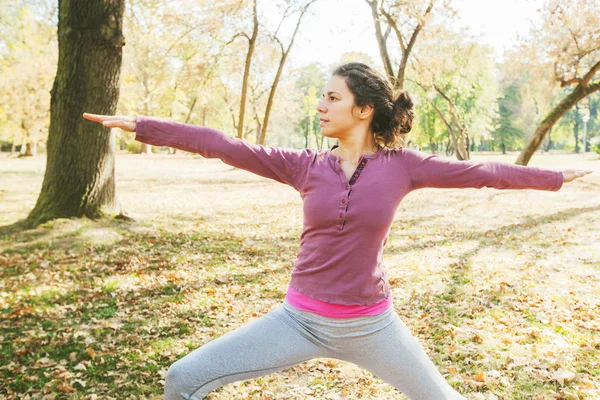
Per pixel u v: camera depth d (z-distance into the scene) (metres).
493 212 12.75
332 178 1.97
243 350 1.90
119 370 3.82
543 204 14.16
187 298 5.51
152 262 6.96
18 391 3.49
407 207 13.99
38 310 4.98
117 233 8.20
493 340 4.38
